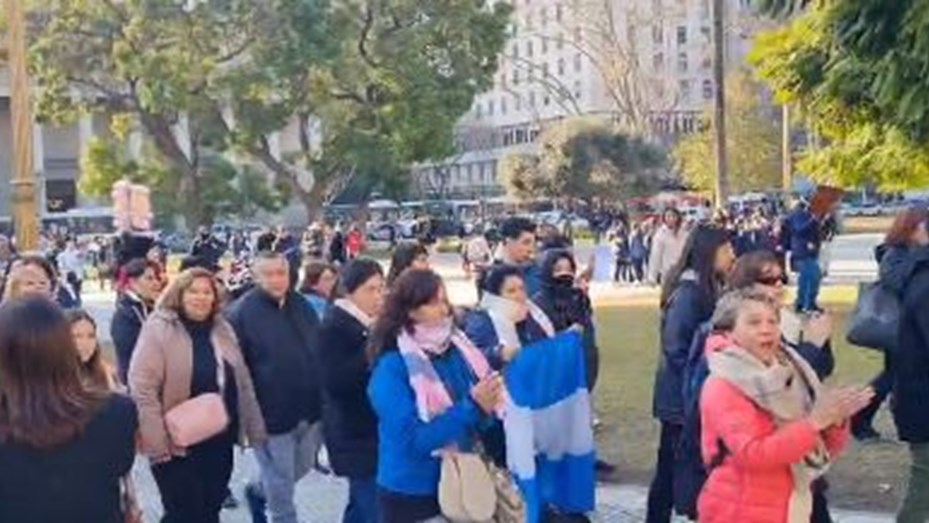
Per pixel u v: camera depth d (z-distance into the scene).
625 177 59.66
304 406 7.97
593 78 104.12
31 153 17.84
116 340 8.62
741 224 31.17
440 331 5.66
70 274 30.52
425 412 5.47
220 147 45.78
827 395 4.93
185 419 6.92
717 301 6.50
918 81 8.91
